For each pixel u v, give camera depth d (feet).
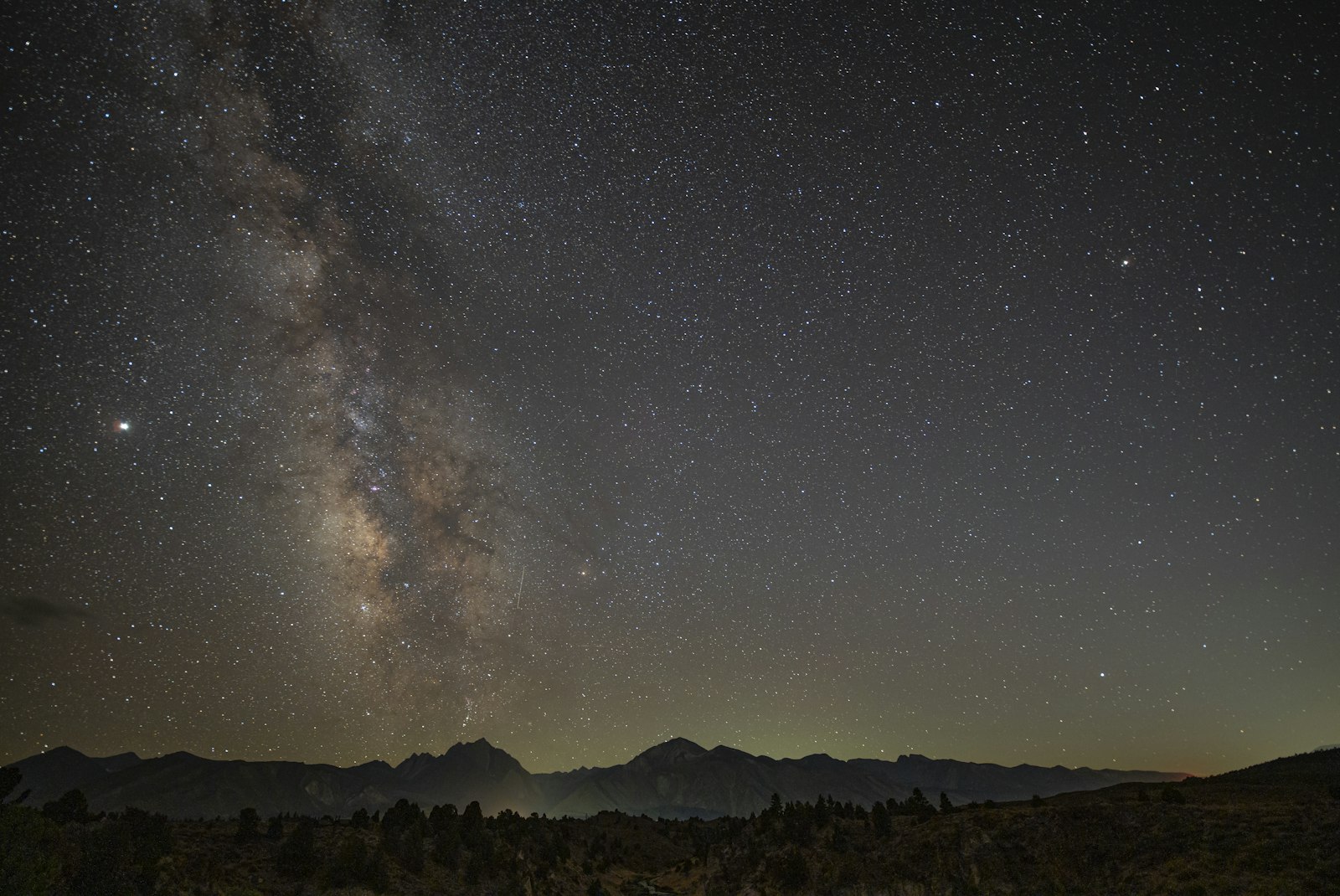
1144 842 155.74
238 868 154.51
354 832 194.29
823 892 190.80
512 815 272.51
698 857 280.31
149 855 131.64
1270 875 130.11
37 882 102.01
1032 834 175.22
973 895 163.53
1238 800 166.09
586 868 259.60
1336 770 191.42
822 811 239.30
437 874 184.65
